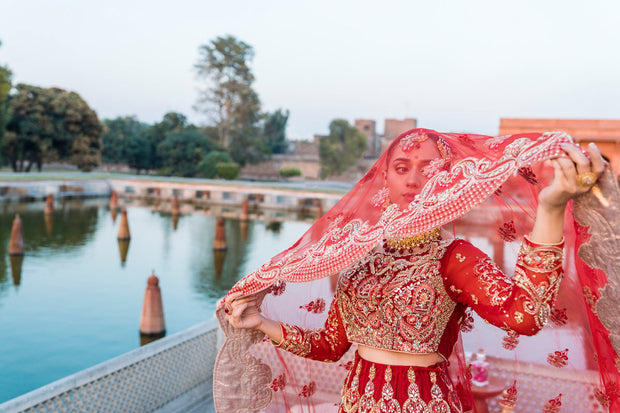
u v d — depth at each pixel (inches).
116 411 128.8
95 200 1002.7
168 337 147.8
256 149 1910.7
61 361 238.1
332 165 1800.0
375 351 46.6
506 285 41.6
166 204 991.6
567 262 48.1
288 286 60.8
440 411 43.8
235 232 677.9
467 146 44.5
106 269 437.4
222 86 1894.7
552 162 37.3
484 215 53.6
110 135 1883.6
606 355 45.4
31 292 355.6
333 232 50.6
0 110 1061.8
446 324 45.3
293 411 63.2
